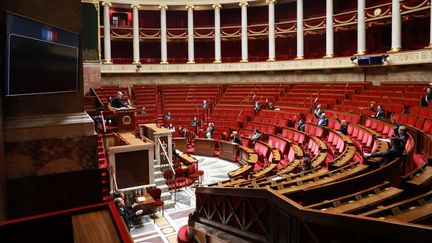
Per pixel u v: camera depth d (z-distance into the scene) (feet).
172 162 47.42
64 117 16.30
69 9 16.40
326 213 11.41
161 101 87.61
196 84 96.89
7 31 12.76
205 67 97.35
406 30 78.33
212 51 108.88
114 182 33.83
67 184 16.19
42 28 14.40
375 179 20.07
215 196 22.40
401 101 55.16
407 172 26.68
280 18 100.07
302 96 75.61
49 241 10.29
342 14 80.38
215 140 62.49
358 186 18.74
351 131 46.80
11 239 9.78
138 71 95.55
